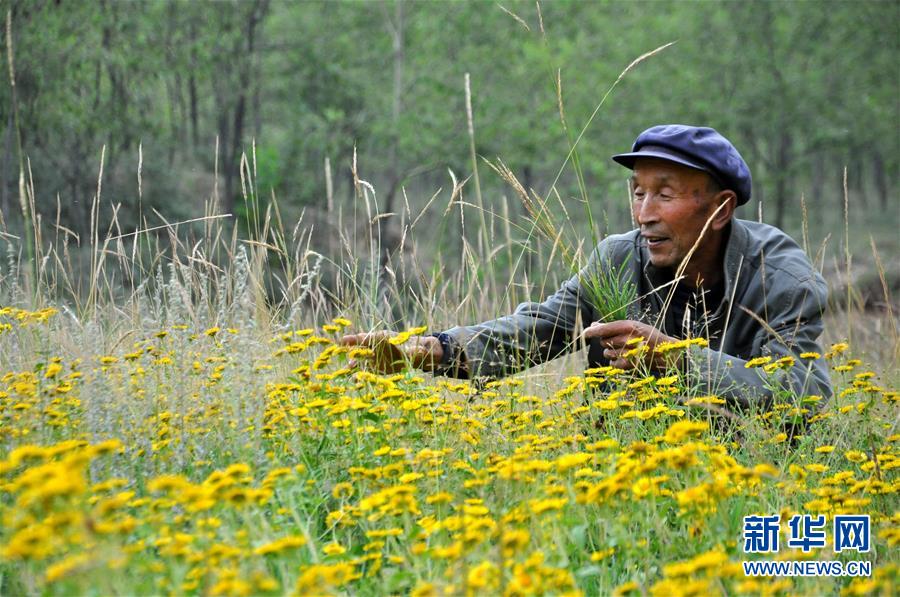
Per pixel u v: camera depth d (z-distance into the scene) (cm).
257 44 2136
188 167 1967
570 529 211
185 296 303
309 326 367
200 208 1706
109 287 355
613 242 335
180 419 245
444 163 2028
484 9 2089
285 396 263
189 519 194
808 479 251
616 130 2306
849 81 2558
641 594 180
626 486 195
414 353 302
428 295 365
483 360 311
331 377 257
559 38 2178
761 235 320
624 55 2398
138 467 232
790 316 299
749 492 223
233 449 239
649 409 267
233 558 173
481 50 2105
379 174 2734
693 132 300
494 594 170
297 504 211
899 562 210
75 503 185
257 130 2219
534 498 211
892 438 273
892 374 370
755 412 276
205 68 1788
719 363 282
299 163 2100
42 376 257
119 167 1572
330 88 2261
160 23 1727
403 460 231
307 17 2353
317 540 213
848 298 398
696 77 2448
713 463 222
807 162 2683
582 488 213
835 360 372
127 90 1655
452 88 2056
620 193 1852
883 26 2409
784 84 2481
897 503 246
